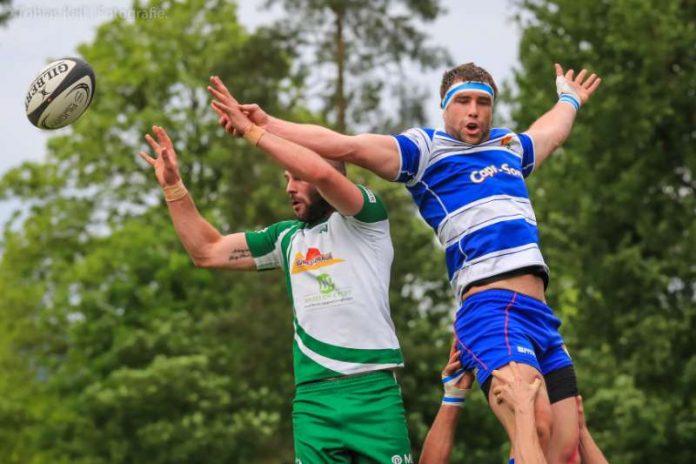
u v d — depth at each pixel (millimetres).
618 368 65125
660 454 62562
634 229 68188
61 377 83438
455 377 18281
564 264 67562
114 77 91312
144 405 72438
